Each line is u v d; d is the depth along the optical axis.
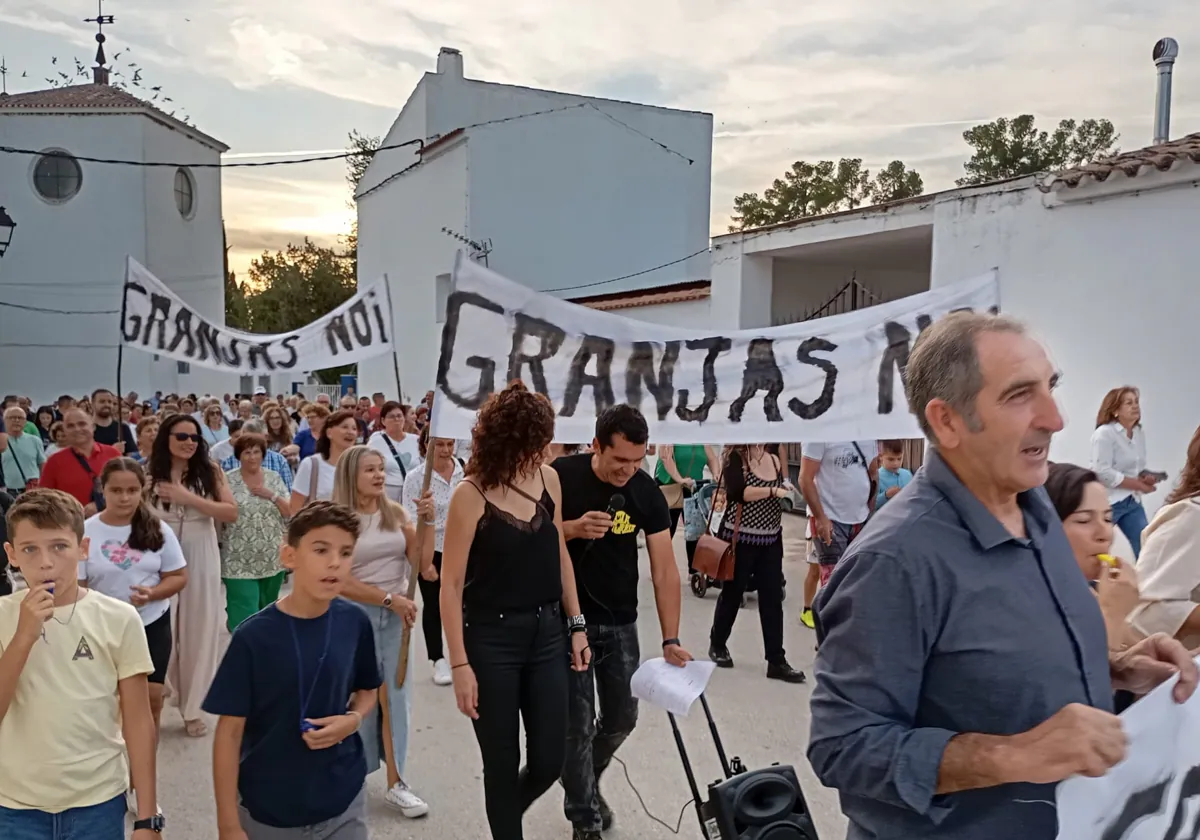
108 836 2.93
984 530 1.84
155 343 8.41
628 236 23.27
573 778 3.89
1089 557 2.69
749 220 46.00
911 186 44.59
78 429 6.95
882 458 7.11
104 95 27.02
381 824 4.27
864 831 1.97
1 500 5.04
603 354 4.81
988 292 4.90
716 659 6.59
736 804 2.49
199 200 29.55
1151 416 8.47
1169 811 2.00
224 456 7.80
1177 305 8.23
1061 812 1.82
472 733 5.38
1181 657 2.09
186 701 5.34
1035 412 1.82
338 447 6.11
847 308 13.76
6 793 2.80
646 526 4.02
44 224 26.78
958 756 1.72
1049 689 1.79
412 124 24.16
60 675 2.85
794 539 11.71
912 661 1.82
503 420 3.44
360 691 3.03
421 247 23.98
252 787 2.81
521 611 3.43
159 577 4.48
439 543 6.16
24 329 27.00
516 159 21.80
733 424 4.90
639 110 23.22
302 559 2.83
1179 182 8.10
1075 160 39.44
